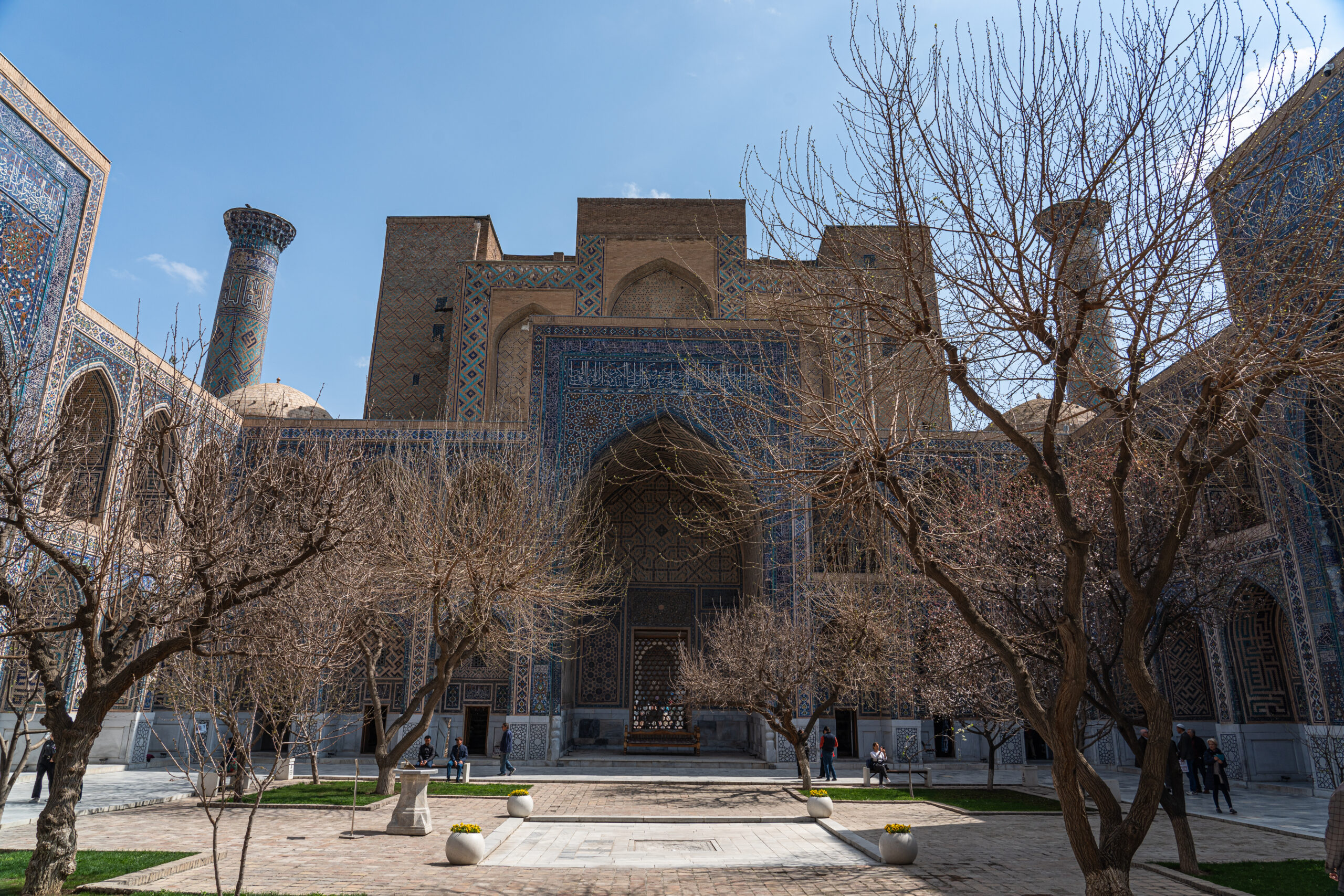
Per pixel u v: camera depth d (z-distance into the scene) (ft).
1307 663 32.96
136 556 18.43
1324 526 31.99
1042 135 13.29
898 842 21.08
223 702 25.62
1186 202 12.51
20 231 33.04
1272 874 19.30
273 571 18.06
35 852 16.38
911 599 35.35
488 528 32.22
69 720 17.20
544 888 18.22
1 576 18.04
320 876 19.21
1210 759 36.17
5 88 32.14
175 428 19.27
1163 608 27.35
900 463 16.92
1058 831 26.45
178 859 19.99
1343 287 12.68
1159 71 13.14
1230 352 12.87
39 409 33.19
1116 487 14.03
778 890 18.19
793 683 38.81
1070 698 13.65
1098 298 13.10
